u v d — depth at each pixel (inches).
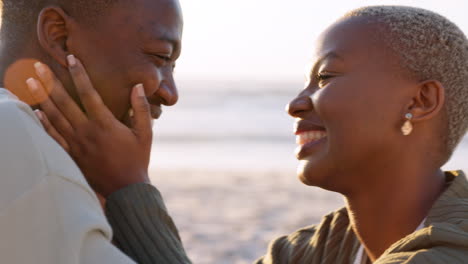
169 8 62.9
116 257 41.3
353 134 70.2
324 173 72.2
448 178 74.5
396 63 69.8
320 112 71.2
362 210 73.7
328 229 80.4
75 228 39.9
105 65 60.7
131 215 60.3
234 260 288.8
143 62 61.6
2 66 61.1
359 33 71.0
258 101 1497.3
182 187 493.4
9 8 60.7
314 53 73.8
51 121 60.7
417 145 70.8
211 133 923.4
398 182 71.2
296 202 434.3
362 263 76.8
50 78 59.5
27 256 39.2
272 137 880.3
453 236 59.9
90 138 61.5
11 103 44.3
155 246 59.7
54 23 59.4
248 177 551.5
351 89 70.0
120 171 62.1
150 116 63.6
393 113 70.1
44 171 41.1
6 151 41.3
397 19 70.6
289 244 84.4
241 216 384.8
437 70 70.0
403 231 71.9
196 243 317.4
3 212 39.7
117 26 60.4
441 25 70.8
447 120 71.4
